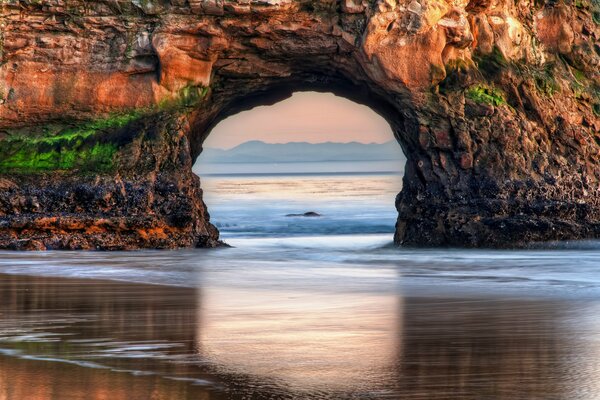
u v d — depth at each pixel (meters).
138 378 17.69
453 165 47.31
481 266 38.28
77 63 47.03
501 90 48.47
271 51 47.75
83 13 46.66
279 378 17.70
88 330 22.48
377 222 69.56
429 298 28.31
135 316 24.67
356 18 46.59
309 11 46.53
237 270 36.50
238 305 26.73
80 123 47.62
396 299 28.11
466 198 46.94
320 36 46.91
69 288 30.62
